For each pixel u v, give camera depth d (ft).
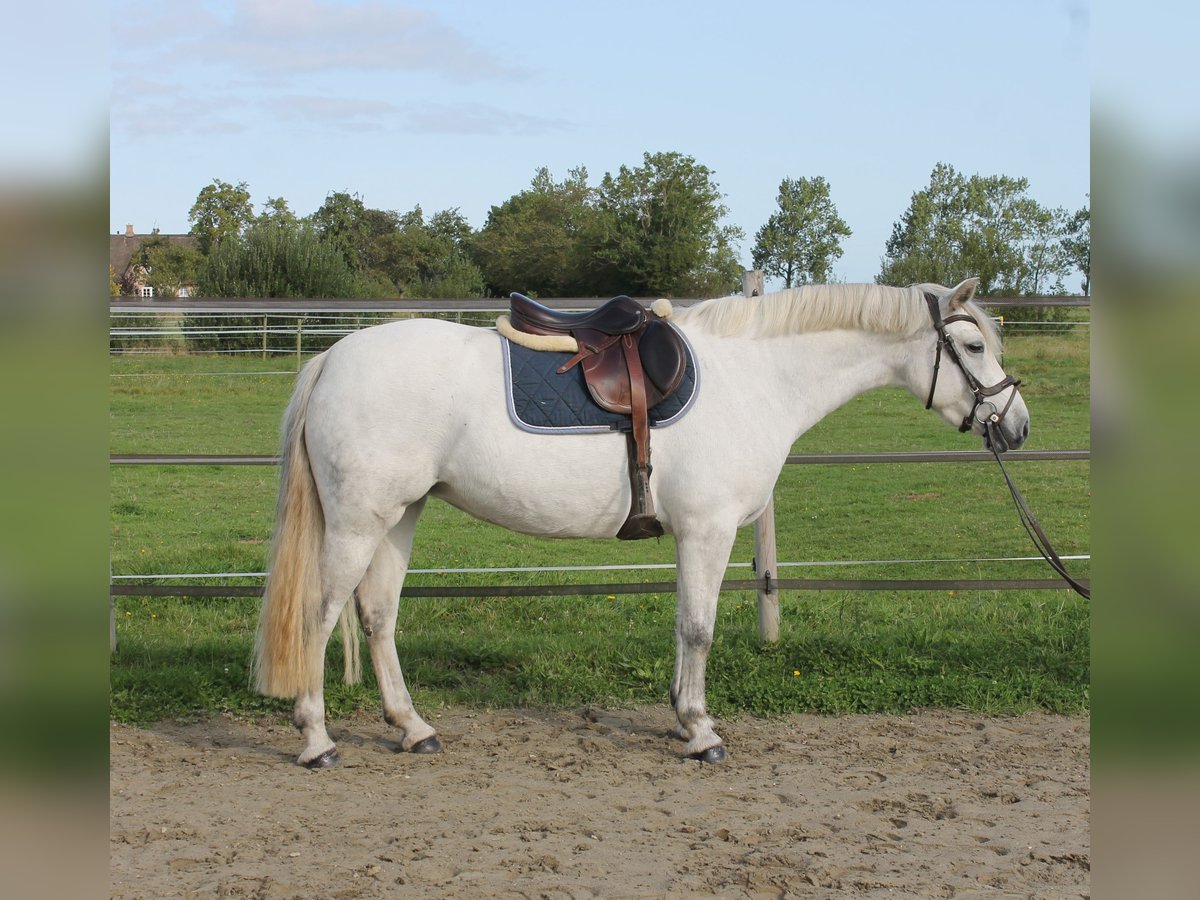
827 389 14.02
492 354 12.98
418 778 12.82
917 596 22.39
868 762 13.52
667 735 14.57
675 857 10.43
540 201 196.13
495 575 23.90
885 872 10.11
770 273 188.14
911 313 13.85
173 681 15.87
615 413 12.77
